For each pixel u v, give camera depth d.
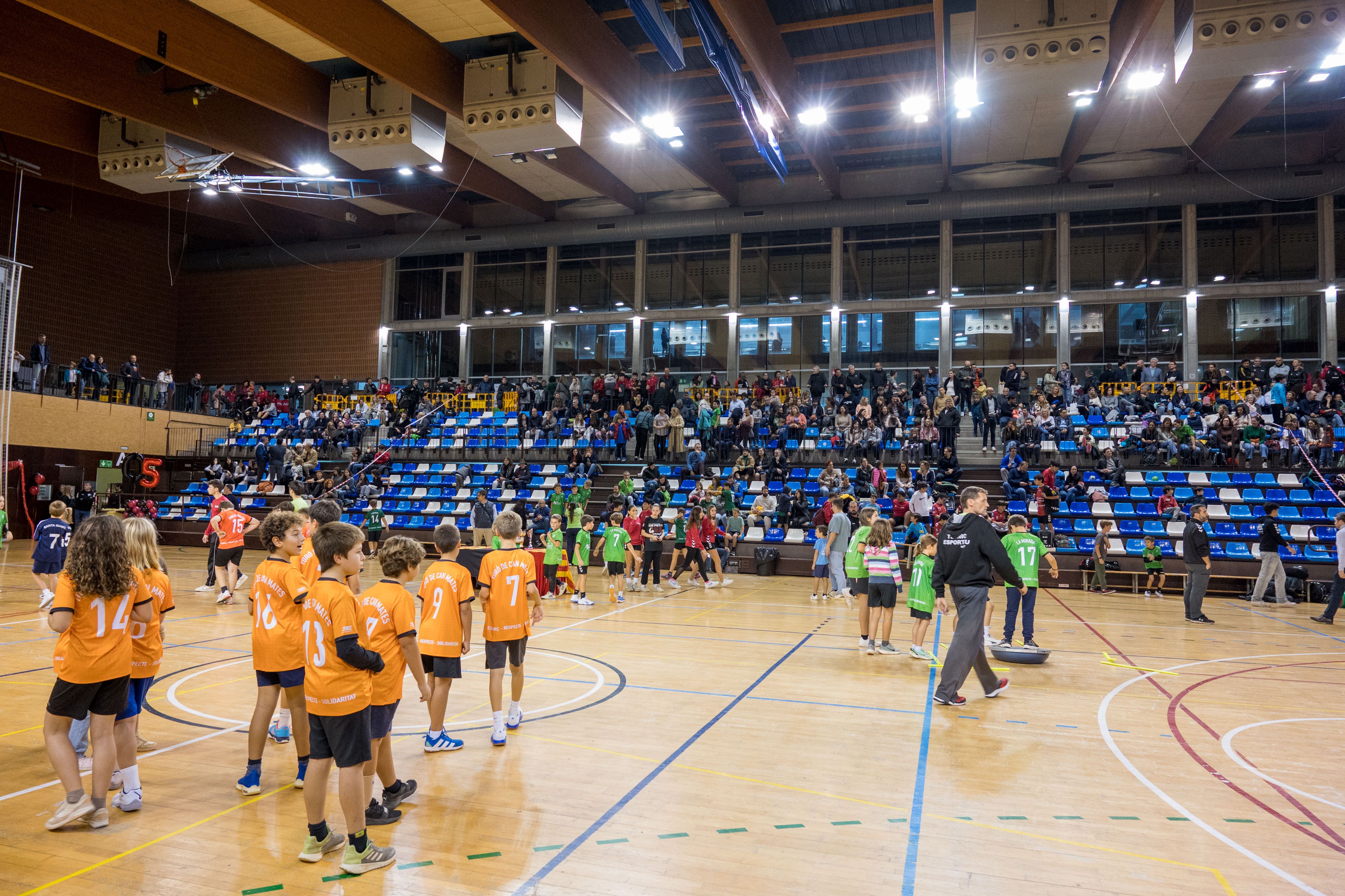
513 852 3.89
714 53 15.74
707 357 29.00
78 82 16.47
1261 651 9.70
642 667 8.40
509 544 5.92
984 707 6.82
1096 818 4.37
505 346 30.95
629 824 4.24
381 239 30.77
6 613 11.24
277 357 32.66
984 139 23.17
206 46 15.61
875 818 4.35
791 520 19.75
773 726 6.17
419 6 15.50
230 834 4.11
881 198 26.17
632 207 28.31
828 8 17.64
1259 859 3.87
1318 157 23.56
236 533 12.74
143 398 26.08
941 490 18.66
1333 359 23.62
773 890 3.51
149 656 4.56
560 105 16.86
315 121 18.11
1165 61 17.00
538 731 6.00
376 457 25.31
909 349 27.14
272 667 4.66
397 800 4.45
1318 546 16.56
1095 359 25.62
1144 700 7.12
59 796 4.62
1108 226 25.56
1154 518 17.92
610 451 24.52
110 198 27.89
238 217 28.09
